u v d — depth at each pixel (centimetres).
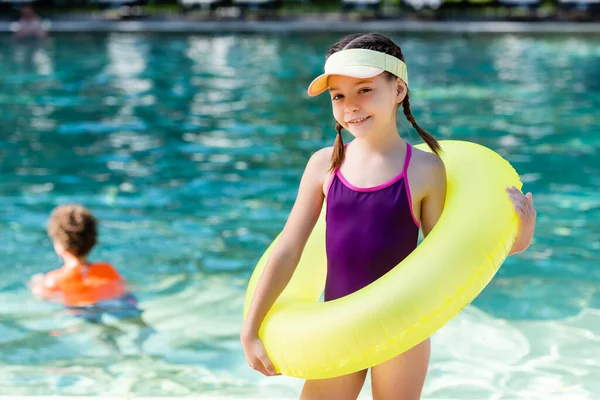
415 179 200
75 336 385
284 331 197
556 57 1434
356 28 1884
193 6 2155
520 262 476
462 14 2098
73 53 1480
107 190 629
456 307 190
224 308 416
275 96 1044
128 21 1970
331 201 204
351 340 186
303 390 217
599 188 622
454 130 833
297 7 2180
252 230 537
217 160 720
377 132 200
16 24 1902
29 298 426
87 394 331
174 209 582
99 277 438
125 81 1170
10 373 349
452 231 196
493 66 1316
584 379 327
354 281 204
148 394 330
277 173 675
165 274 462
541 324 385
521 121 879
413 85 1123
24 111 948
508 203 206
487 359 347
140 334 387
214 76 1216
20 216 563
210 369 352
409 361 208
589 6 2056
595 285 439
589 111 935
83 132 838
